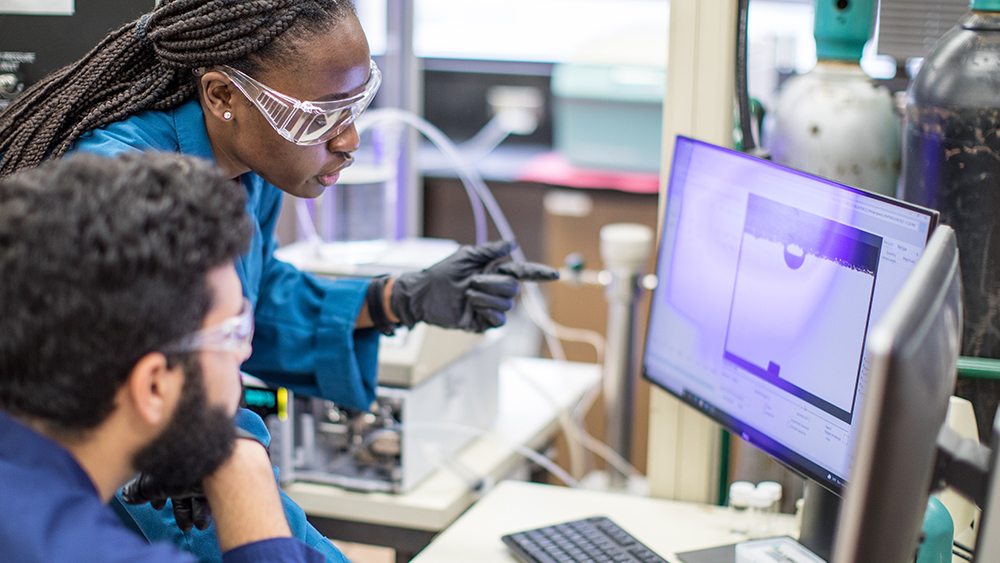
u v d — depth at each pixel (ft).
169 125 3.76
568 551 3.96
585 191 10.59
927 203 4.04
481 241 6.65
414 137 7.84
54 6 4.34
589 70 10.80
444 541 4.23
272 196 4.54
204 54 3.49
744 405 3.94
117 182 2.16
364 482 5.09
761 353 3.81
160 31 3.56
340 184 6.05
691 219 4.25
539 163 12.43
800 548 3.79
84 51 4.36
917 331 2.18
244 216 2.37
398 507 4.97
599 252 10.43
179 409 2.27
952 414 3.50
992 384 3.85
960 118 3.84
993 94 3.77
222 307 2.34
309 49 3.50
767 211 3.74
